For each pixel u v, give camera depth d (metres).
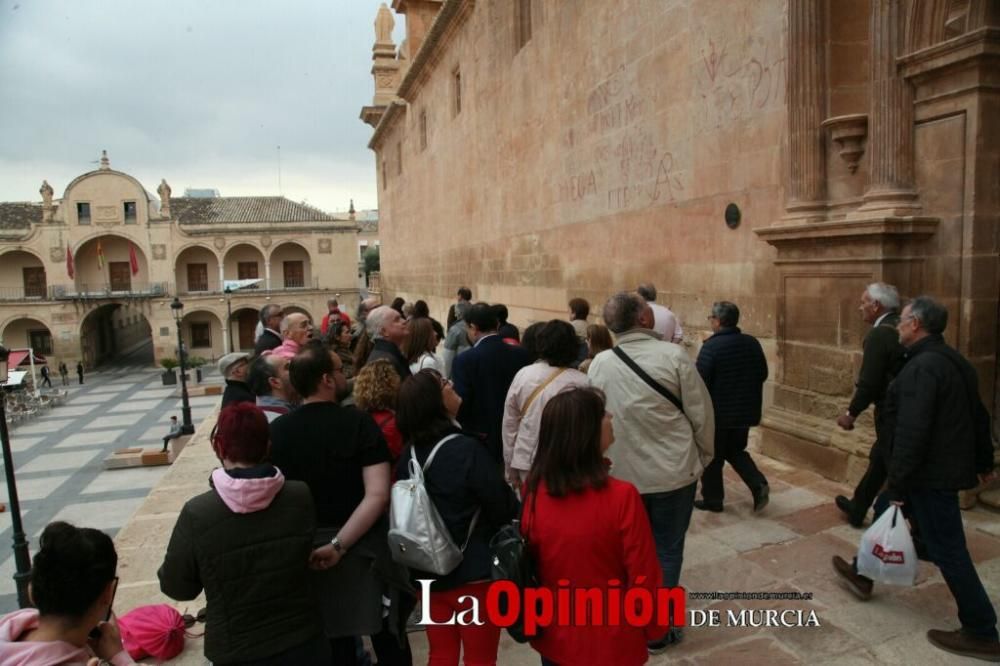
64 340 47.94
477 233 17.36
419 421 2.72
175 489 7.24
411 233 27.20
